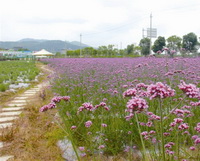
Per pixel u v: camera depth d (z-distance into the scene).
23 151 4.84
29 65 33.25
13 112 7.98
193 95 2.52
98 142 4.55
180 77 9.89
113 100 7.26
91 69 14.23
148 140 4.29
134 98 2.69
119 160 4.20
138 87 3.83
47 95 10.49
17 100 9.98
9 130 5.89
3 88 11.73
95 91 8.38
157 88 2.43
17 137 5.53
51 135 5.57
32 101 9.54
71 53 84.56
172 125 3.80
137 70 12.16
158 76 9.81
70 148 4.84
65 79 11.87
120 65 15.80
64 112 6.64
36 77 18.95
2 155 4.70
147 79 9.50
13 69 24.95
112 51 76.62
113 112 6.00
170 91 2.50
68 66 15.95
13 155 4.69
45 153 4.74
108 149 4.38
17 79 17.48
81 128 5.13
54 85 11.25
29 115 7.27
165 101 6.41
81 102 7.30
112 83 9.44
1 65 31.94
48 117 6.88
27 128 6.18
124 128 4.83
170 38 49.44
